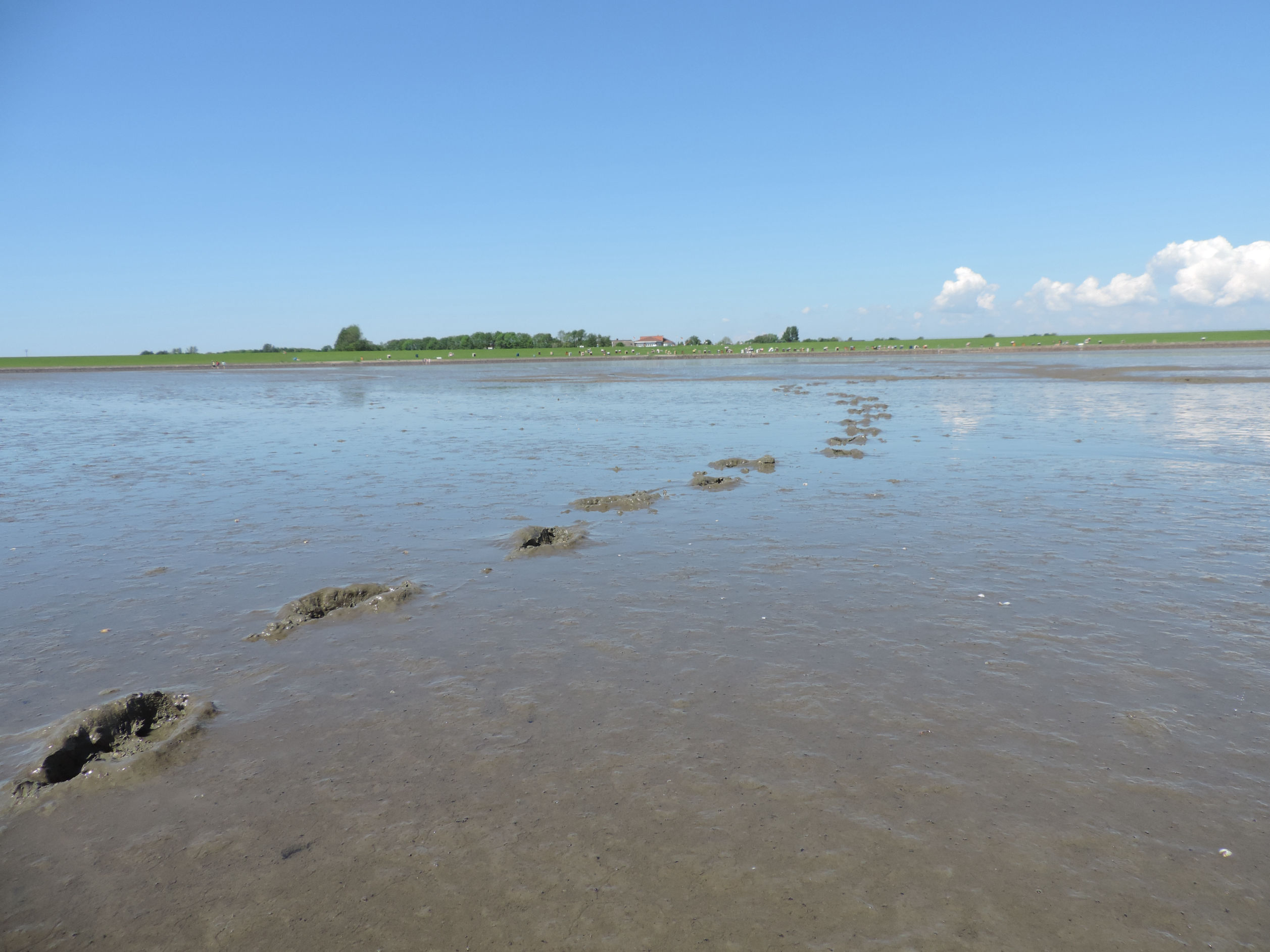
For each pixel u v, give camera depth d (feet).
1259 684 19.56
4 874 13.74
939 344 455.22
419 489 46.78
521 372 252.21
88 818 15.29
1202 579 27.61
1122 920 12.07
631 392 138.82
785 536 34.24
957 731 17.53
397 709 19.12
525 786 15.75
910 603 25.62
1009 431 70.03
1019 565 29.58
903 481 46.85
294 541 34.94
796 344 492.54
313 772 16.49
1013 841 13.85
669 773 16.07
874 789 15.40
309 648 22.95
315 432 79.87
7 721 18.93
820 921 12.10
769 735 17.48
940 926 11.98
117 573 30.60
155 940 12.13
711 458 57.31
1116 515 37.47
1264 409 85.97
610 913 12.34
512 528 36.42
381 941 11.91
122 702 19.29
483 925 12.16
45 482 51.90
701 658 21.59
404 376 232.94
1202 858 13.43
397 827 14.60
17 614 26.18
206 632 24.29
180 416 102.42
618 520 37.83
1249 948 11.52
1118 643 22.13
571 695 19.60
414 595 27.14
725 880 13.01
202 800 15.67
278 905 12.78
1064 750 16.70
